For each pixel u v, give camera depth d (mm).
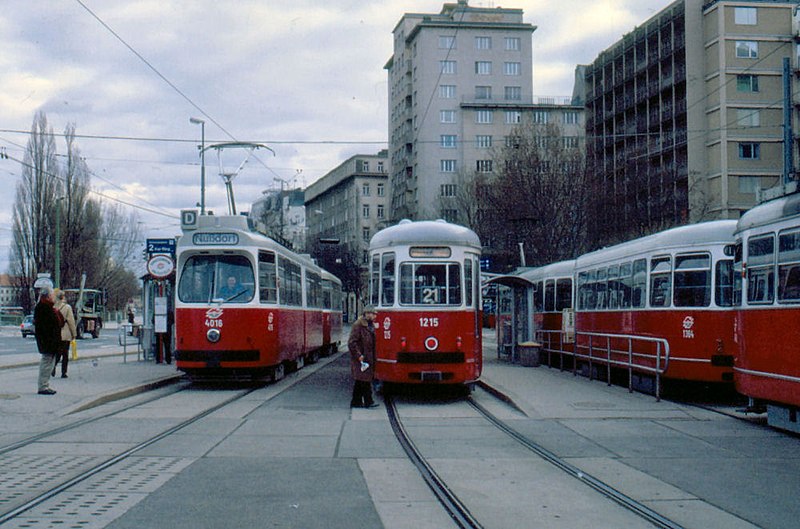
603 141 78750
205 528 6648
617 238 44219
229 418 13641
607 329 20672
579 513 7309
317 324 28562
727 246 16156
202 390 18422
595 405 15398
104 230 72875
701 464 9734
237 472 9023
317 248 85750
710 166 64938
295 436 11734
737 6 63688
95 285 65812
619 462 9852
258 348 18438
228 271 18594
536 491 8203
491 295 38719
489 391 17938
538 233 39781
